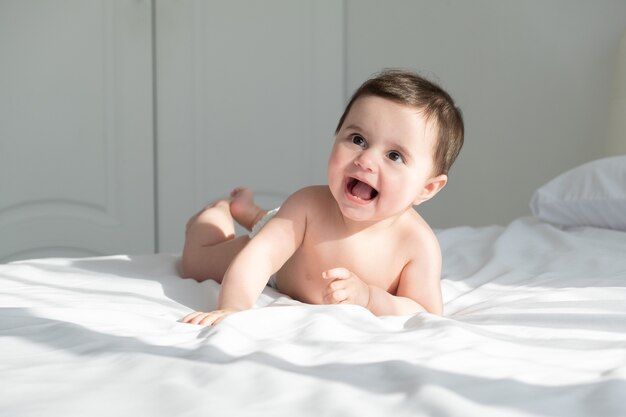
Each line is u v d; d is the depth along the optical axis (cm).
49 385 62
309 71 309
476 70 313
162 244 306
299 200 119
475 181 317
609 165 188
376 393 61
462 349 74
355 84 317
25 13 295
